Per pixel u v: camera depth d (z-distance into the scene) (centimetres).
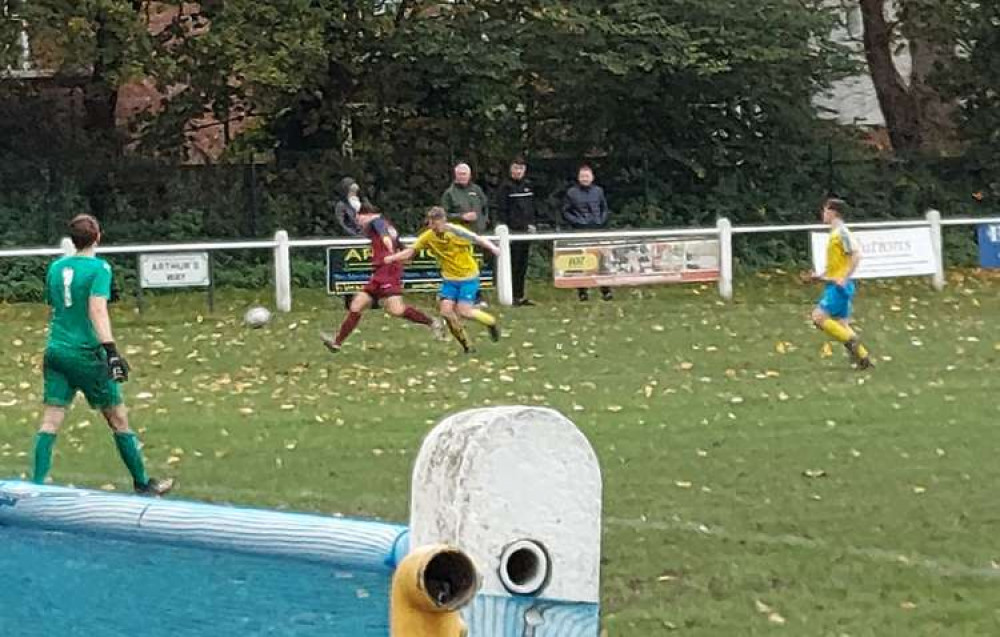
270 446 1166
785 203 2992
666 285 2456
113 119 2848
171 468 1088
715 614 733
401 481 1037
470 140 2914
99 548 515
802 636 698
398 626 319
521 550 333
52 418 996
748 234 2864
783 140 3022
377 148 2864
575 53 2803
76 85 2800
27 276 2570
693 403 1331
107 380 993
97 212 2708
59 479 1053
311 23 2625
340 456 1125
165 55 2641
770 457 1099
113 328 1977
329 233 2788
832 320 1535
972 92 3122
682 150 2977
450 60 2780
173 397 1405
